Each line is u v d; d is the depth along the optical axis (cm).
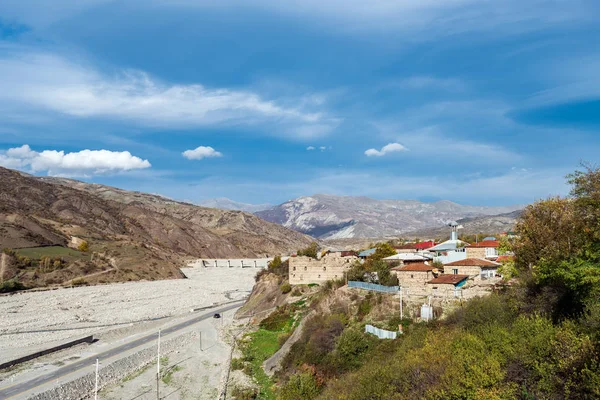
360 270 7919
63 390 5844
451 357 3472
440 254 8456
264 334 8519
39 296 14088
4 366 6819
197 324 10456
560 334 2992
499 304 4262
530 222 4362
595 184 3750
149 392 6128
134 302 14312
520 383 2969
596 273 3328
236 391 5812
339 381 4678
